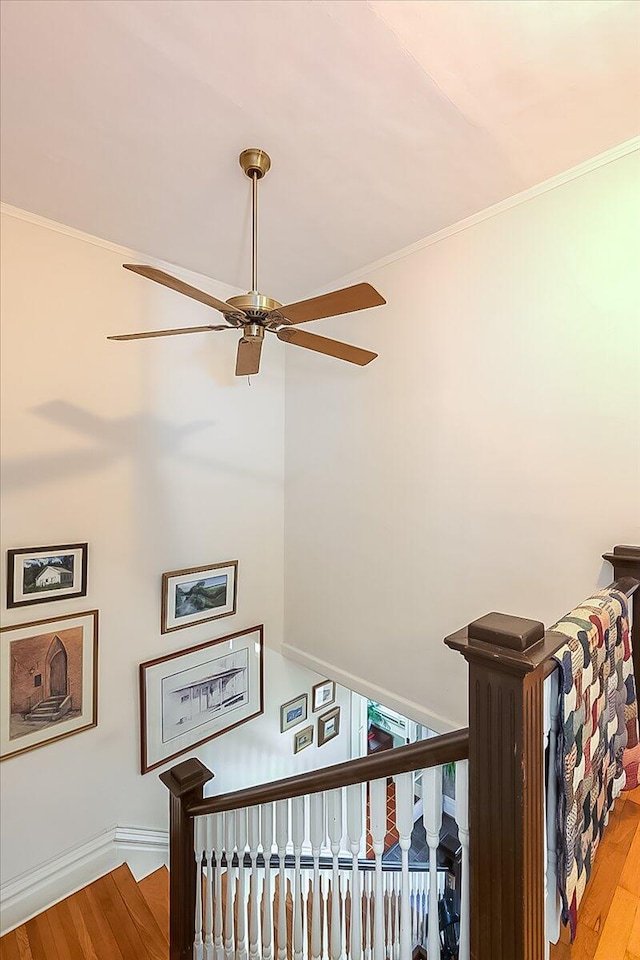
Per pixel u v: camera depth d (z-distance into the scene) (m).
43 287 2.61
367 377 3.19
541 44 1.57
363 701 5.01
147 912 2.63
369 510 3.19
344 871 1.38
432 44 1.57
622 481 2.07
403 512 2.97
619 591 1.67
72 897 2.68
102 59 1.62
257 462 3.69
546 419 2.30
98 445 2.84
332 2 1.42
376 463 3.13
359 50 1.59
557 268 2.26
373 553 3.17
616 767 1.50
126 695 2.98
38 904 2.60
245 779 3.71
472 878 1.01
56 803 2.69
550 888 1.08
